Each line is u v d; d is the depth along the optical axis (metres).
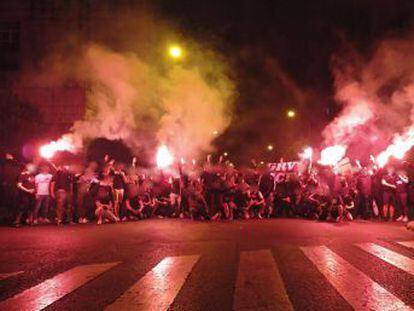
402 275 6.60
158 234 11.45
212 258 8.02
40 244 9.77
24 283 6.24
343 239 10.33
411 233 11.38
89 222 14.74
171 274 6.76
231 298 5.44
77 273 6.86
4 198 17.77
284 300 5.33
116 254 8.50
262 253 8.50
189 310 4.98
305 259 7.86
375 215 15.60
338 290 5.77
